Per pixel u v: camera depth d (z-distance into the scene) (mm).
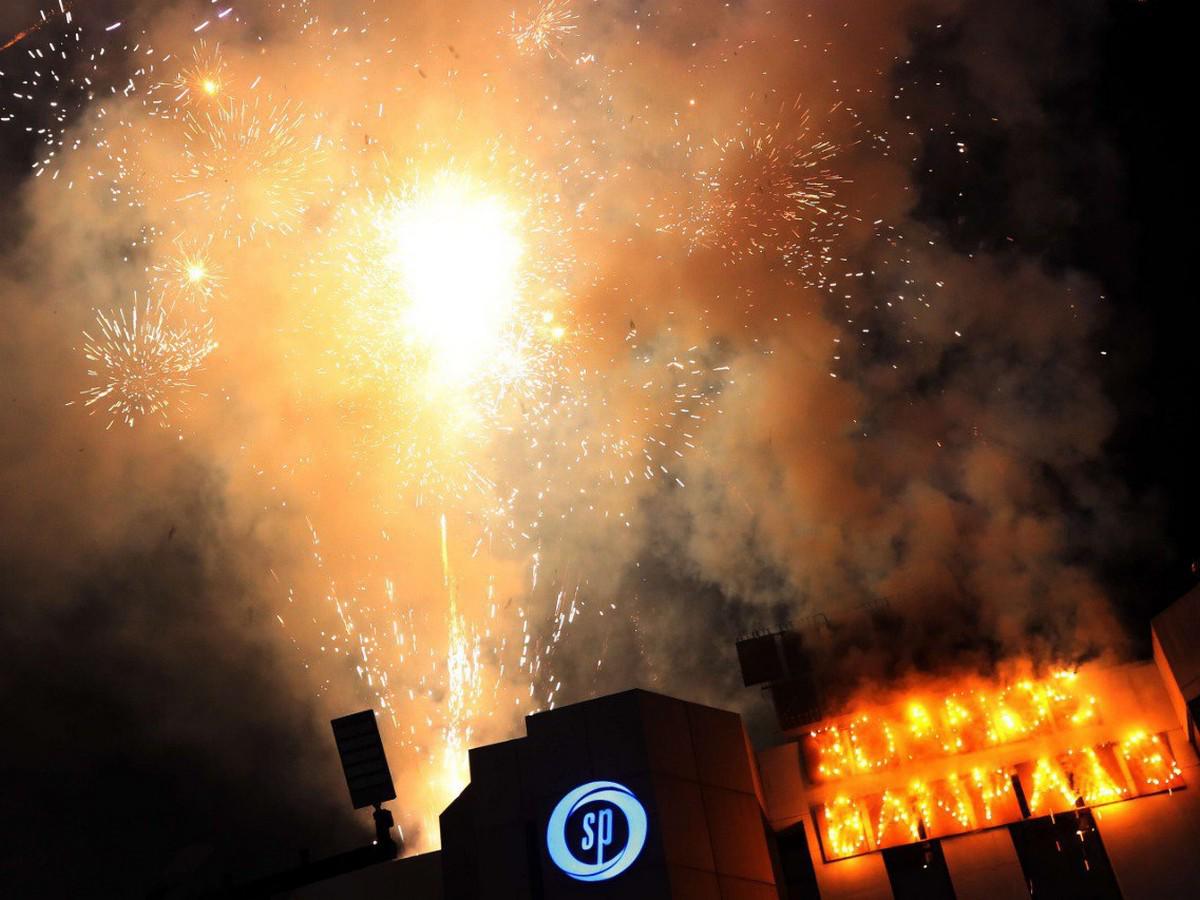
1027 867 21453
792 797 23250
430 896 25609
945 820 21922
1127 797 21125
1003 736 22562
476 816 21406
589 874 20047
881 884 21938
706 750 22031
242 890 13977
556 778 21188
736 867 20797
